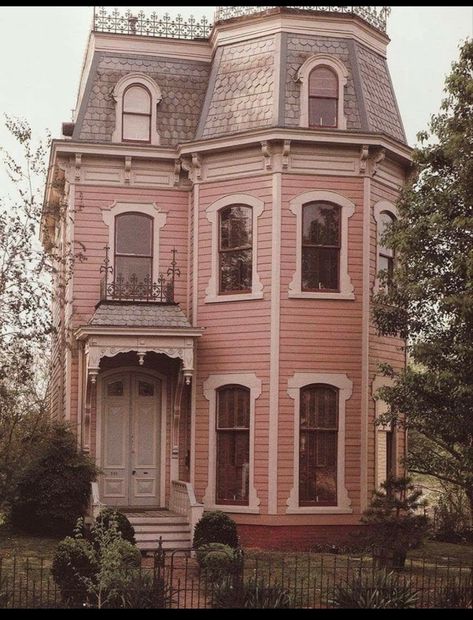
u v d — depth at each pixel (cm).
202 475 2420
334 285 2420
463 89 1909
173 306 2430
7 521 2367
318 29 2552
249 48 2569
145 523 2233
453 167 1980
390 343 2508
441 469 2134
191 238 2547
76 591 1541
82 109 2566
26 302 2178
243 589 1537
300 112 2439
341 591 1547
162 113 2606
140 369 2495
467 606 1558
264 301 2386
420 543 1981
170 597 1530
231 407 2416
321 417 2378
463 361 1884
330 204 2434
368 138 2416
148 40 2675
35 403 2562
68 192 2550
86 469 2284
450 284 1962
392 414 2034
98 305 2416
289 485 2333
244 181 2452
